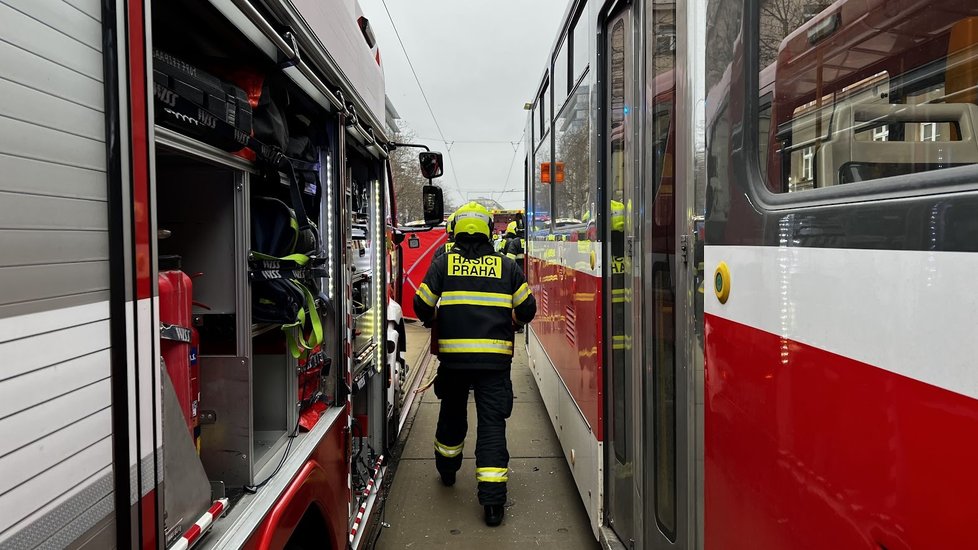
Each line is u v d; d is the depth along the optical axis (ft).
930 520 2.88
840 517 3.57
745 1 4.89
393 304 17.52
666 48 7.25
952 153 3.37
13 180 2.56
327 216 8.31
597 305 9.96
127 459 3.31
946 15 3.48
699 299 6.08
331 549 7.61
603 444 9.93
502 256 13.17
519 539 12.03
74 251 2.94
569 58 13.61
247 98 5.51
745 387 4.83
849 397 3.49
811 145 4.23
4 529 2.51
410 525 12.62
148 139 3.54
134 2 3.43
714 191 5.47
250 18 4.86
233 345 5.88
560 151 15.10
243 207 5.81
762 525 4.56
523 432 18.56
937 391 2.84
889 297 3.18
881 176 3.74
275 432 7.31
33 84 2.69
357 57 9.30
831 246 3.69
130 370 3.34
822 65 4.20
